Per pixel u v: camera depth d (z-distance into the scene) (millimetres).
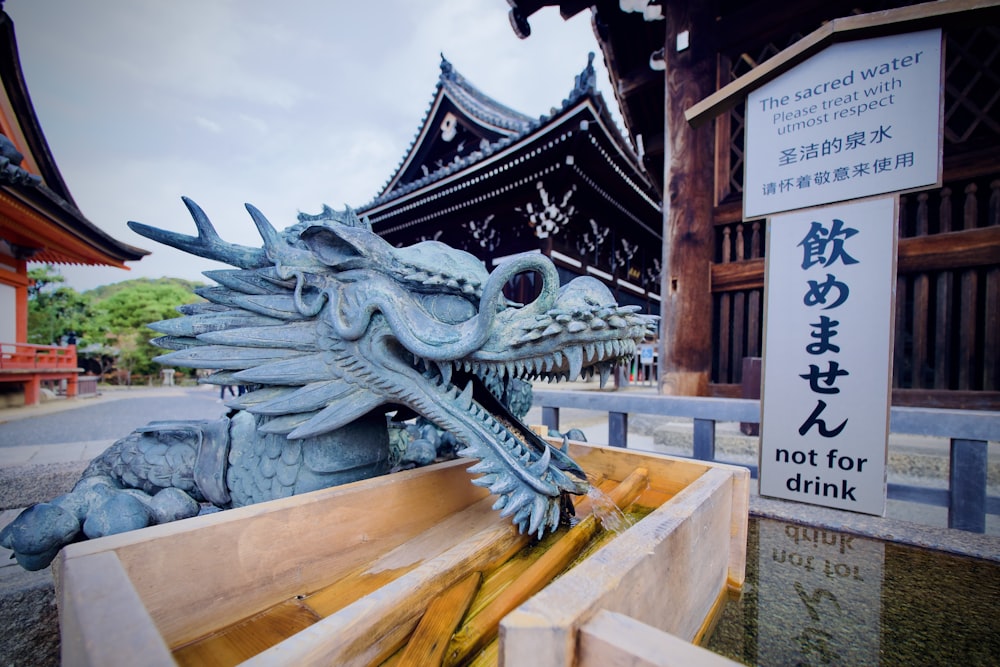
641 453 1685
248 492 1327
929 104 1801
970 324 3330
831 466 1947
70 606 587
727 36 4340
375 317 1229
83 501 1100
